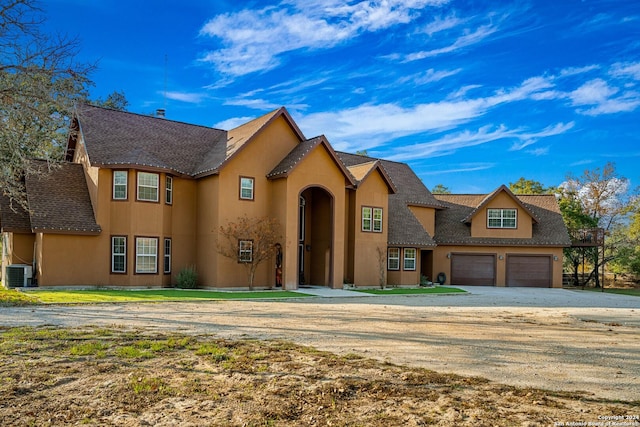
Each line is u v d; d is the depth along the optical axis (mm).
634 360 9117
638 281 43094
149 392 6609
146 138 25641
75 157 26797
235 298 19766
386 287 29562
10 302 15867
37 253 22312
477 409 6105
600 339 11500
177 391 6676
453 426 5547
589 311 19016
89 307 15617
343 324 13031
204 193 24766
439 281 35812
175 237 24531
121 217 22734
